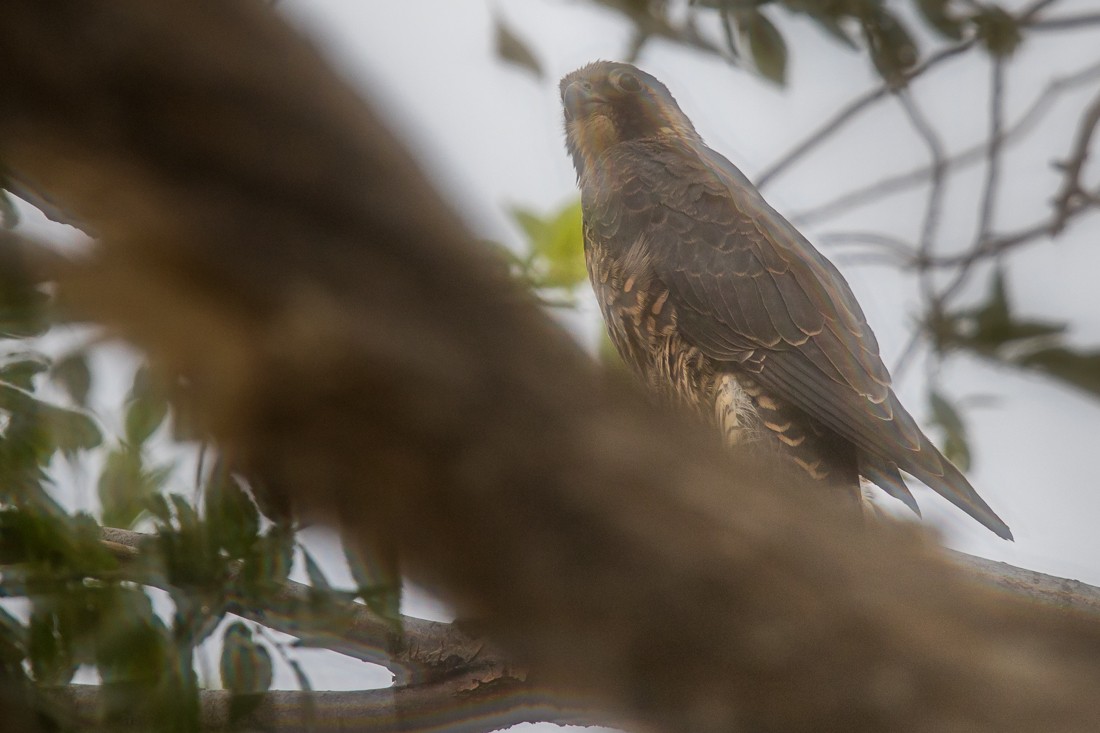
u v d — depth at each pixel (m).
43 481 4.28
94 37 2.09
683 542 2.80
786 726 2.94
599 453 2.69
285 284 2.35
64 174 2.22
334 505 2.62
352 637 4.86
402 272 2.42
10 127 2.15
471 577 2.71
